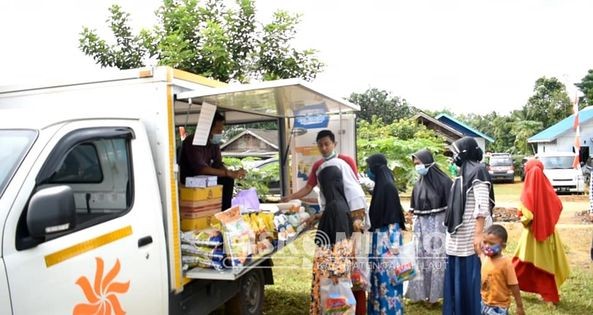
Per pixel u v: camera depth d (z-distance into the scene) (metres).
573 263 7.44
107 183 3.10
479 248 4.30
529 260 5.45
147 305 3.23
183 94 3.66
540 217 5.33
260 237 4.08
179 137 5.96
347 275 4.11
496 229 4.12
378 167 4.66
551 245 5.44
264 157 13.92
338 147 6.50
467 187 4.42
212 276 3.63
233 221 3.71
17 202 2.42
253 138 11.29
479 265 4.45
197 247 3.68
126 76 3.58
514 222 11.41
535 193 5.36
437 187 5.31
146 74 3.51
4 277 2.29
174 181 3.56
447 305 4.63
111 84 3.62
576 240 9.20
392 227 4.56
